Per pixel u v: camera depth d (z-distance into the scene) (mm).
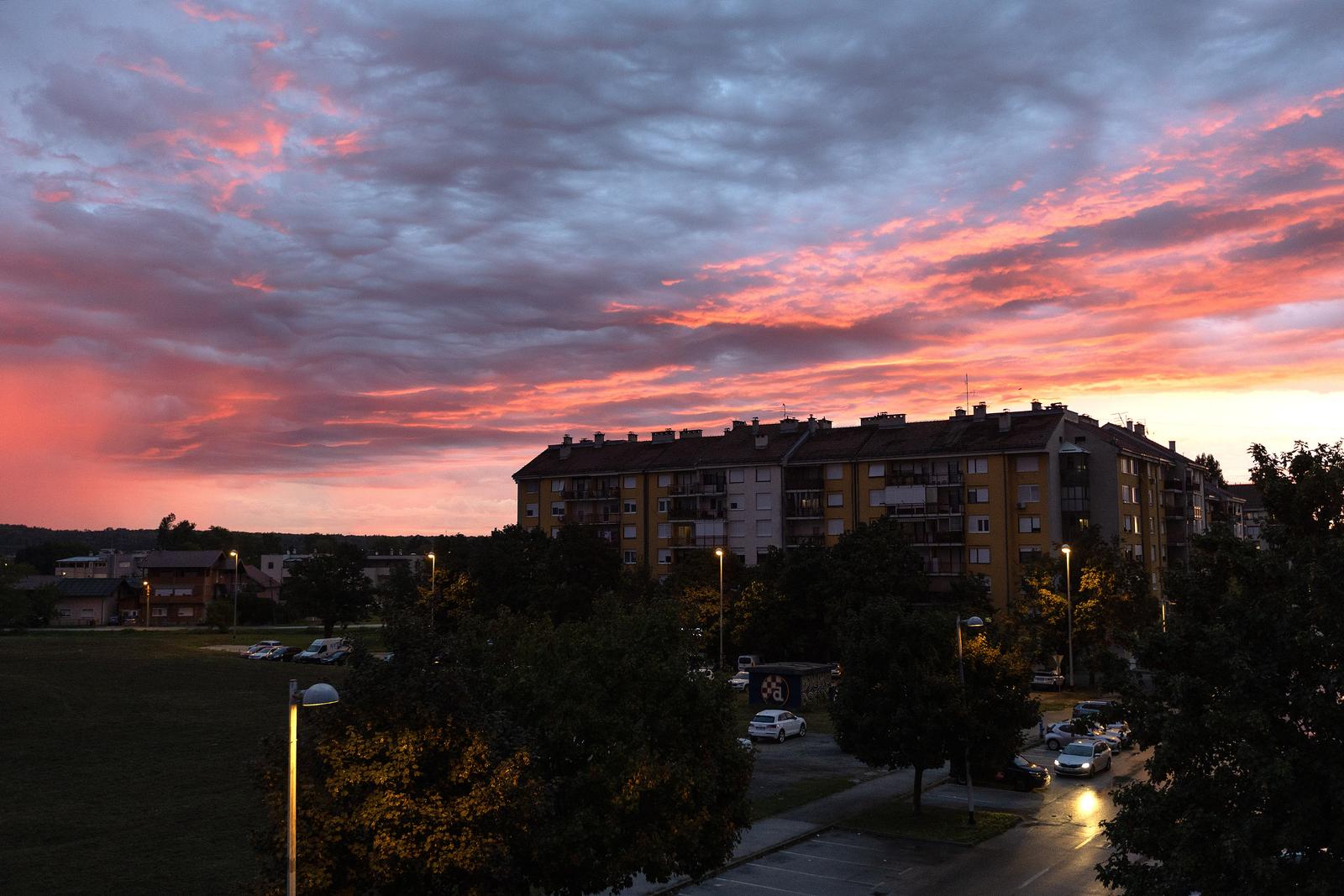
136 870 25875
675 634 23875
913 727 33531
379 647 87312
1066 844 31328
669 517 97000
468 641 22953
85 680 63562
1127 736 17406
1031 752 47969
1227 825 15023
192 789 35000
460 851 16422
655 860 20000
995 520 79312
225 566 145250
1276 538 17078
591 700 21062
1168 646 16938
